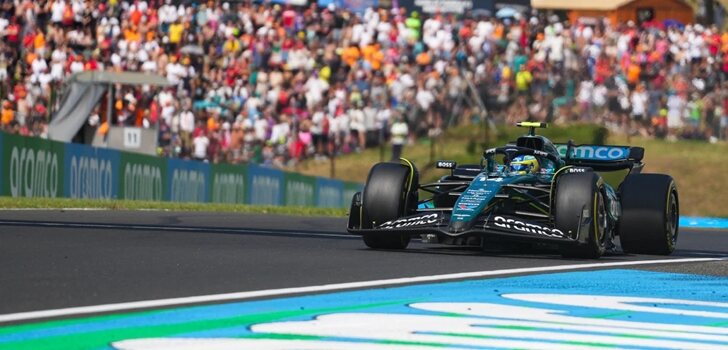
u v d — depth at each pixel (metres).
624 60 103.56
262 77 104.19
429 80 104.88
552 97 103.38
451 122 104.69
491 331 17.38
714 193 97.00
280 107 103.62
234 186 85.50
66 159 67.56
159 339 15.69
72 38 102.12
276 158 102.44
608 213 32.31
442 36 106.06
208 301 19.44
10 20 100.69
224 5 106.19
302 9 107.62
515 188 30.33
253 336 16.14
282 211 69.69
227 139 100.31
